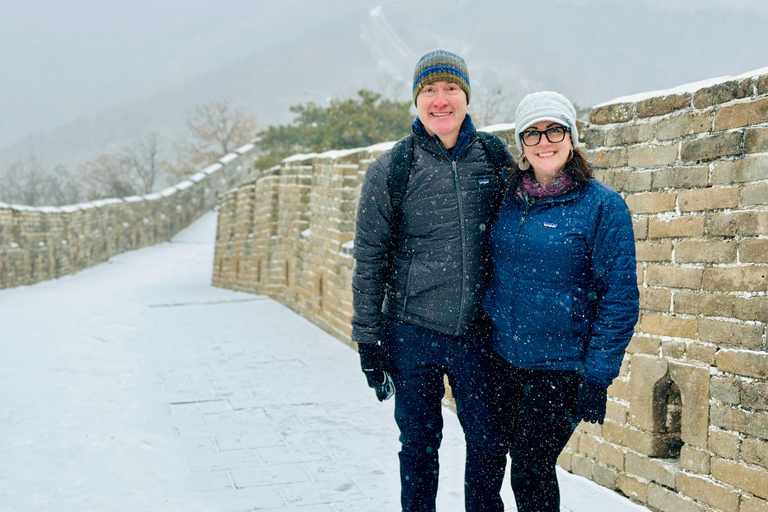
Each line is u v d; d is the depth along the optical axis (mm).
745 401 3098
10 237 24734
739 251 3160
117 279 28109
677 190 3502
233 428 5152
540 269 2572
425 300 2803
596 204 2504
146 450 4586
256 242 15852
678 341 3486
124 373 6980
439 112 2678
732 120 3186
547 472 2693
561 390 2615
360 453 4535
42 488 3758
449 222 2736
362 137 32531
